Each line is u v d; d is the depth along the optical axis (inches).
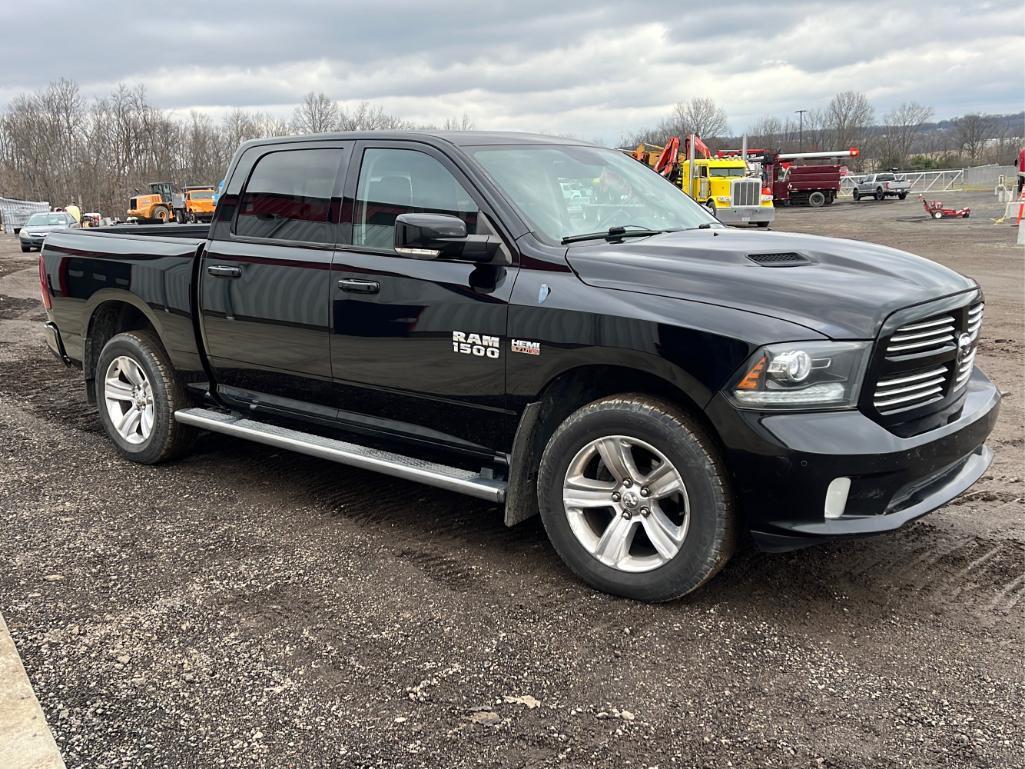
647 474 136.0
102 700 109.1
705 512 124.7
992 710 105.7
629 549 136.5
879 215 1392.7
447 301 145.6
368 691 111.0
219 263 180.9
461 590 139.6
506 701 108.5
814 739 100.3
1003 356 306.5
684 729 102.6
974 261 618.5
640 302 126.8
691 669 115.6
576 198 159.6
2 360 345.1
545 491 140.6
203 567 148.9
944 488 130.9
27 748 98.9
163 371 198.7
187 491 188.2
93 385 219.6
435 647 121.8
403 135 159.5
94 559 152.4
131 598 137.3
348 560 151.6
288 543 159.3
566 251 139.6
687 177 1198.9
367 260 157.1
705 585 140.3
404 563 150.2
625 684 112.2
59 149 3280.0
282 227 173.2
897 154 3297.2
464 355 144.5
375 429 163.5
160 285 192.1
